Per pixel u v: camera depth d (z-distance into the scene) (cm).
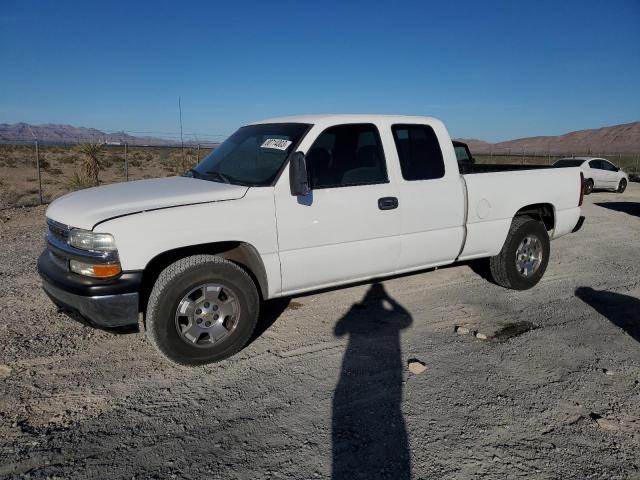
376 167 484
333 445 305
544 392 371
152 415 337
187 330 395
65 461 288
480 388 375
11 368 393
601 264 766
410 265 513
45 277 399
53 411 338
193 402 354
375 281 636
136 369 400
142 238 371
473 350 443
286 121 493
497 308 552
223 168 480
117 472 280
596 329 495
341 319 509
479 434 317
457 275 675
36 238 889
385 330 484
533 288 628
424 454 297
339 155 464
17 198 1527
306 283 453
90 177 1756
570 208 641
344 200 455
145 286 407
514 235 586
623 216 1357
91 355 422
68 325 480
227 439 312
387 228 483
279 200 423
